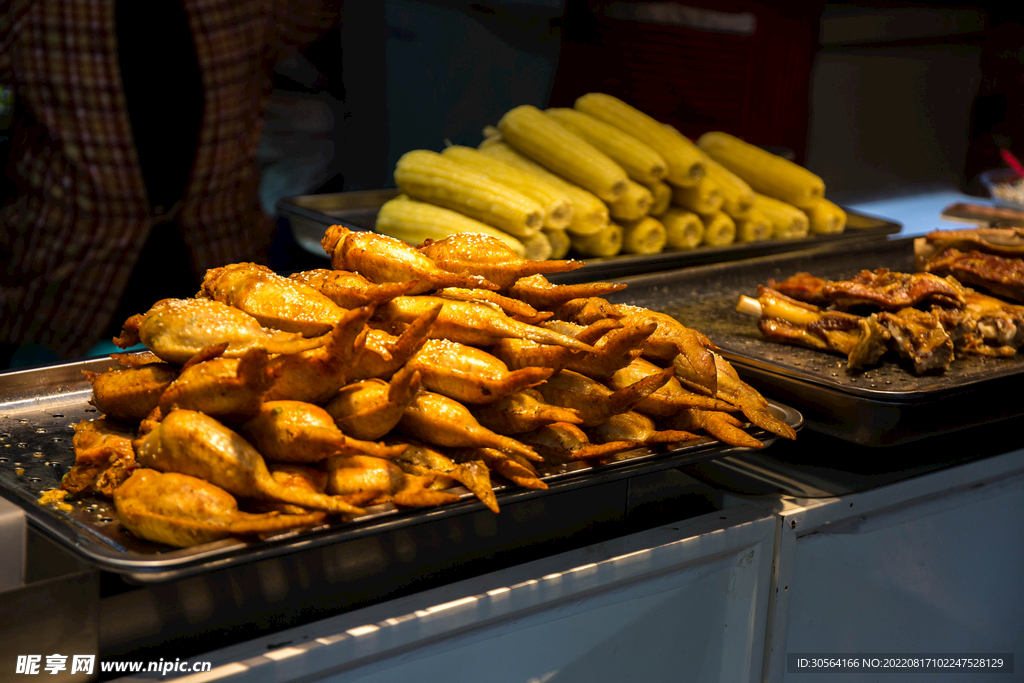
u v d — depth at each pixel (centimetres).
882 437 109
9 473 84
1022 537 136
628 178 190
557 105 296
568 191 183
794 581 109
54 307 231
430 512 76
